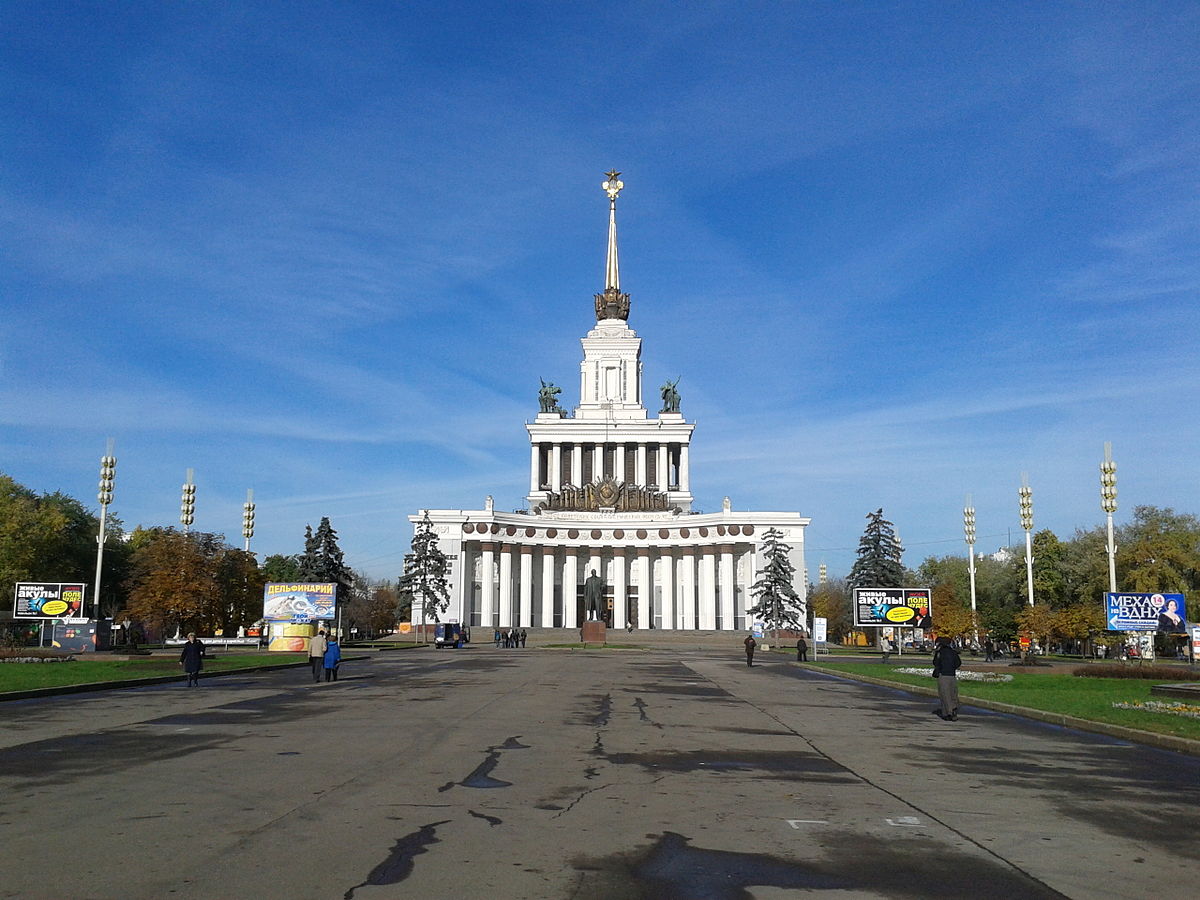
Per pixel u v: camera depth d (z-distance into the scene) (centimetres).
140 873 965
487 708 2823
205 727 2283
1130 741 2192
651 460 15625
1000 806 1368
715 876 977
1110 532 6353
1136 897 923
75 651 6556
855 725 2506
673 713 2752
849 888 941
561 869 995
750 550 13388
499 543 13462
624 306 16388
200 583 6119
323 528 9812
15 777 1539
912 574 13675
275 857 1031
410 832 1155
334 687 3741
